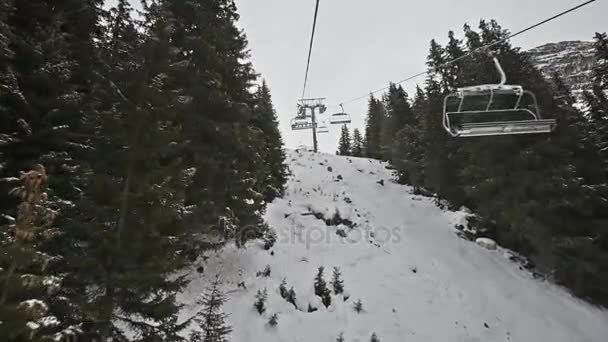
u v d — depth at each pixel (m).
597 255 11.85
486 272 13.07
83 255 4.89
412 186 25.11
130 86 5.73
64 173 5.89
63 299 4.49
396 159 26.80
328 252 13.00
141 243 4.98
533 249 14.44
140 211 5.08
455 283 11.90
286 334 8.11
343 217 16.86
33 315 2.96
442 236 16.03
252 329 7.94
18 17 6.80
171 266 5.26
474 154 14.95
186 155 8.49
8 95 5.65
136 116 5.35
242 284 9.39
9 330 2.78
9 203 5.44
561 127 13.15
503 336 9.59
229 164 9.47
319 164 29.66
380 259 13.07
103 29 9.02
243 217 10.56
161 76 5.75
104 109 6.18
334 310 9.50
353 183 24.42
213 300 6.11
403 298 10.61
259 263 10.81
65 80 6.64
